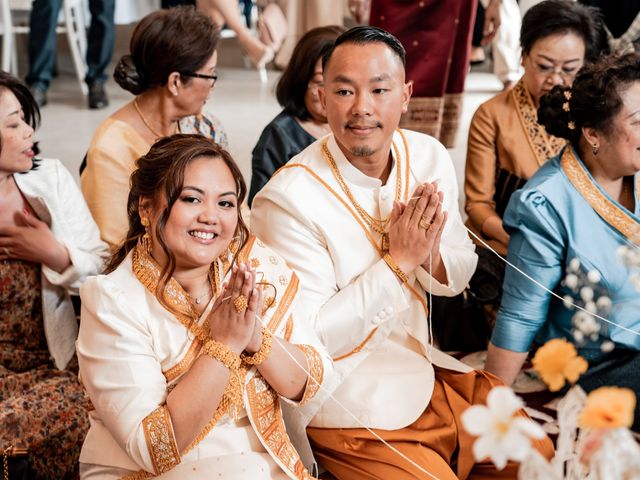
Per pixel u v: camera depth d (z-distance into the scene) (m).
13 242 2.36
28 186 2.43
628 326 2.44
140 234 1.87
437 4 4.14
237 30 6.35
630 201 2.55
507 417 1.11
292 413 2.09
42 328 2.47
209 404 1.72
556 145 3.28
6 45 6.34
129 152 2.96
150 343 1.79
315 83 3.06
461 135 5.64
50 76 6.30
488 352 2.61
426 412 2.20
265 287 1.95
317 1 6.45
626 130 2.38
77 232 2.50
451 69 4.74
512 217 2.55
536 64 3.18
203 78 2.92
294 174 2.23
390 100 2.11
